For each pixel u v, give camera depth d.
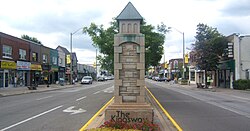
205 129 10.53
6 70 39.91
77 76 86.50
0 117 13.59
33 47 48.72
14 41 41.66
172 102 21.02
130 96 10.63
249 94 31.25
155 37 25.48
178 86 51.50
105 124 8.08
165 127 10.18
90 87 47.00
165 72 112.19
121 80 10.63
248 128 10.77
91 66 117.44
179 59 97.81
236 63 41.06
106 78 103.75
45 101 21.78
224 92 34.41
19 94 30.42
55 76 62.91
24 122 12.10
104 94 29.69
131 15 10.71
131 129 7.67
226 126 11.16
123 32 10.77
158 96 26.81
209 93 32.69
